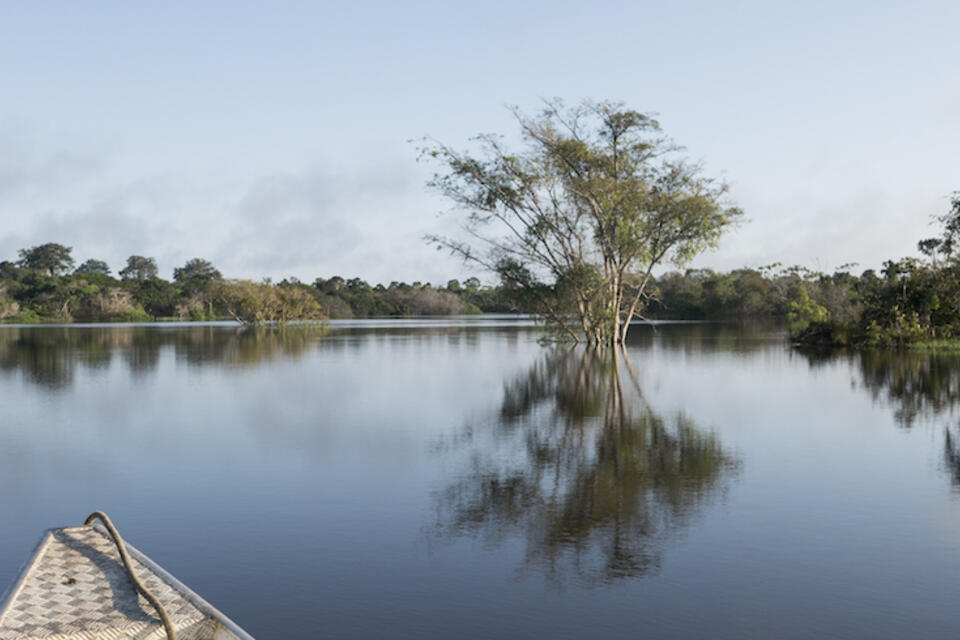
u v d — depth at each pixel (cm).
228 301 6512
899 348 3011
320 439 1052
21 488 767
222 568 528
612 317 3234
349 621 437
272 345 3447
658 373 2059
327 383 1808
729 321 7369
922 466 858
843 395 1541
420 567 529
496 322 7625
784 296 7494
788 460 897
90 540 350
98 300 8706
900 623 433
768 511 671
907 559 540
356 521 646
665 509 680
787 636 416
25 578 304
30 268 11619
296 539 595
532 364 2378
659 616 444
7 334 4681
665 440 1041
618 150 3188
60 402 1443
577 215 3188
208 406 1396
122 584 311
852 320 3525
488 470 850
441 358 2644
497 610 453
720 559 543
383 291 11794
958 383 1741
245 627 428
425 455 939
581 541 587
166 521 647
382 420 1230
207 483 789
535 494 738
